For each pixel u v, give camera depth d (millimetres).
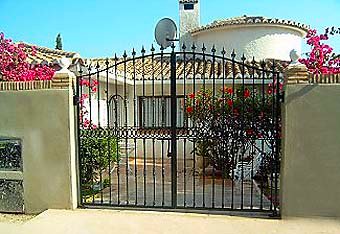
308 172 7062
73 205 8109
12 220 7855
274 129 7965
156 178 12539
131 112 17000
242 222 7207
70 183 8070
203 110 10625
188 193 10203
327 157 6992
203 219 7426
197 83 15547
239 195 9992
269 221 7227
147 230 6871
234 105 10320
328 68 8477
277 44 19656
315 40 8852
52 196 8133
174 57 7859
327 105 6980
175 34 10164
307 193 7078
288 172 7145
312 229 6773
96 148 9852
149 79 13953
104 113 15734
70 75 8102
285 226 6930
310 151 7051
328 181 6996
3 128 8281
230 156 11656
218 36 20031
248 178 11648
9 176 8297
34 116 8141
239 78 14008
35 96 8133
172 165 8047
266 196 9844
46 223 7277
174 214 7777
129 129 8430
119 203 8422
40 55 14039
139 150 17453
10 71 10180
